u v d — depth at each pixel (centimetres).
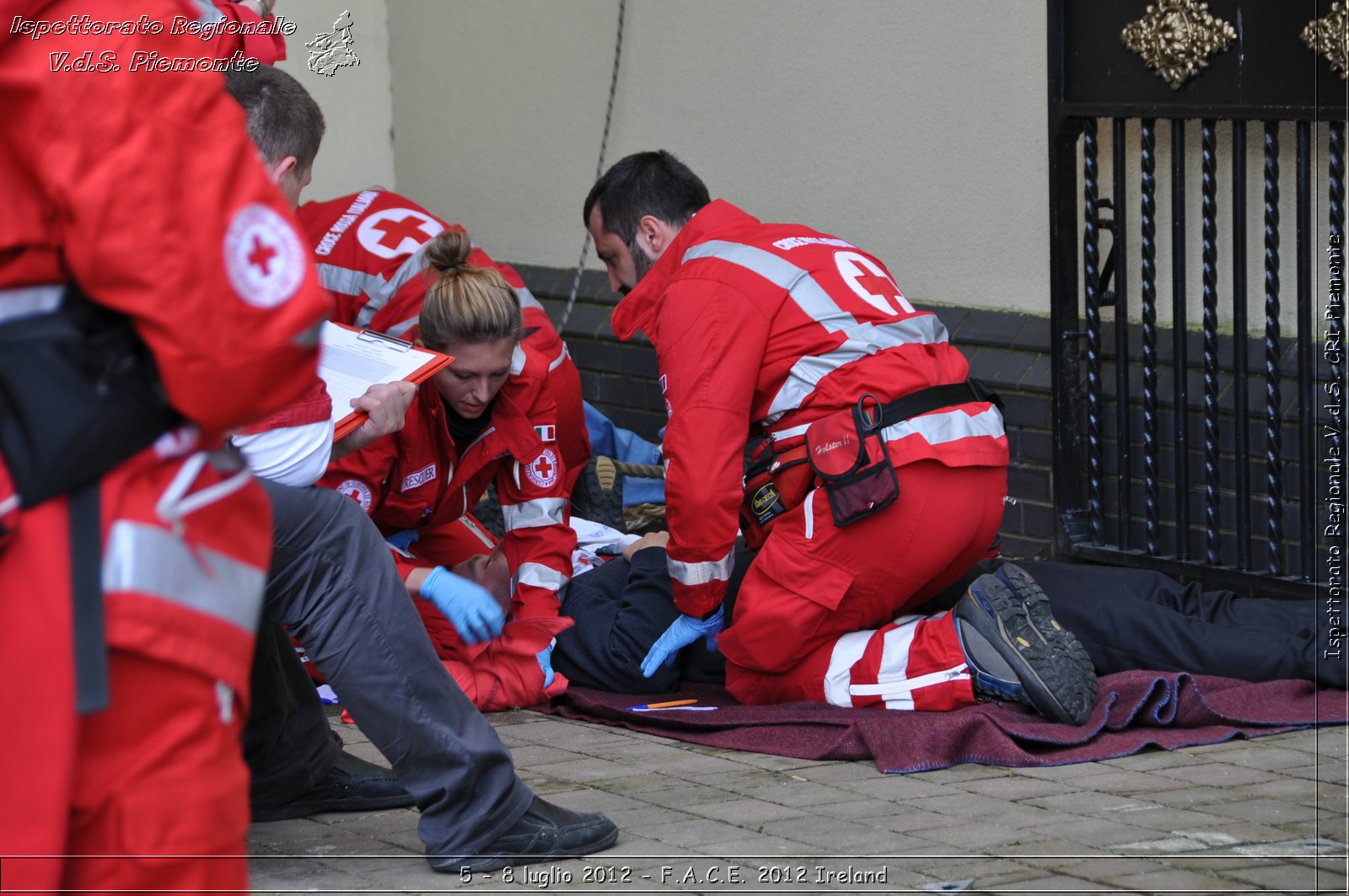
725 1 1605
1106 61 1252
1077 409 1323
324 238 1370
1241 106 1158
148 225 376
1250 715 950
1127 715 935
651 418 1686
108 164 375
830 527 974
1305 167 1137
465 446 1077
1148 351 1261
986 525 1005
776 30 1561
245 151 398
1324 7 1097
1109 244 1326
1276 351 1173
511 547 1107
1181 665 1027
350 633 659
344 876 693
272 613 660
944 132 1425
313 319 396
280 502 640
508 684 1052
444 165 1958
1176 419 1238
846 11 1492
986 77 1382
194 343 381
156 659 395
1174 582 1221
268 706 775
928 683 963
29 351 389
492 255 1914
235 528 423
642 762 908
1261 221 1207
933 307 1455
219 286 382
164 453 406
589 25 1755
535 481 1086
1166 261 1282
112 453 394
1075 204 1302
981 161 1399
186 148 387
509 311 982
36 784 381
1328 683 995
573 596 1153
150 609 393
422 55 1958
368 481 1032
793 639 997
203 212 383
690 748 945
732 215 1070
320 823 795
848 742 900
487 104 1888
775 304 1002
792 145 1564
